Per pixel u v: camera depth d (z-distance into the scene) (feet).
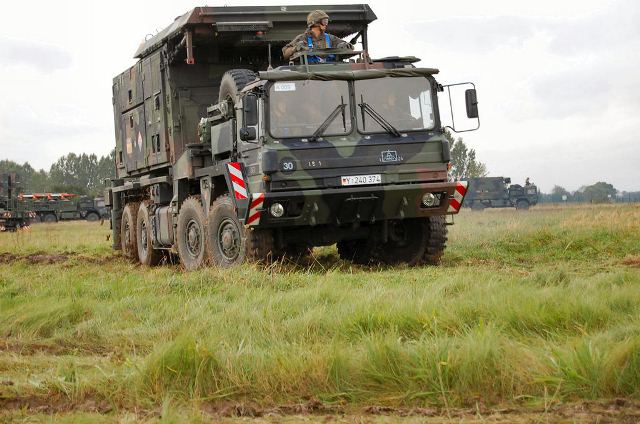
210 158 47.85
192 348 18.81
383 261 46.11
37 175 563.48
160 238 54.03
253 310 25.99
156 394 18.06
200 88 50.80
